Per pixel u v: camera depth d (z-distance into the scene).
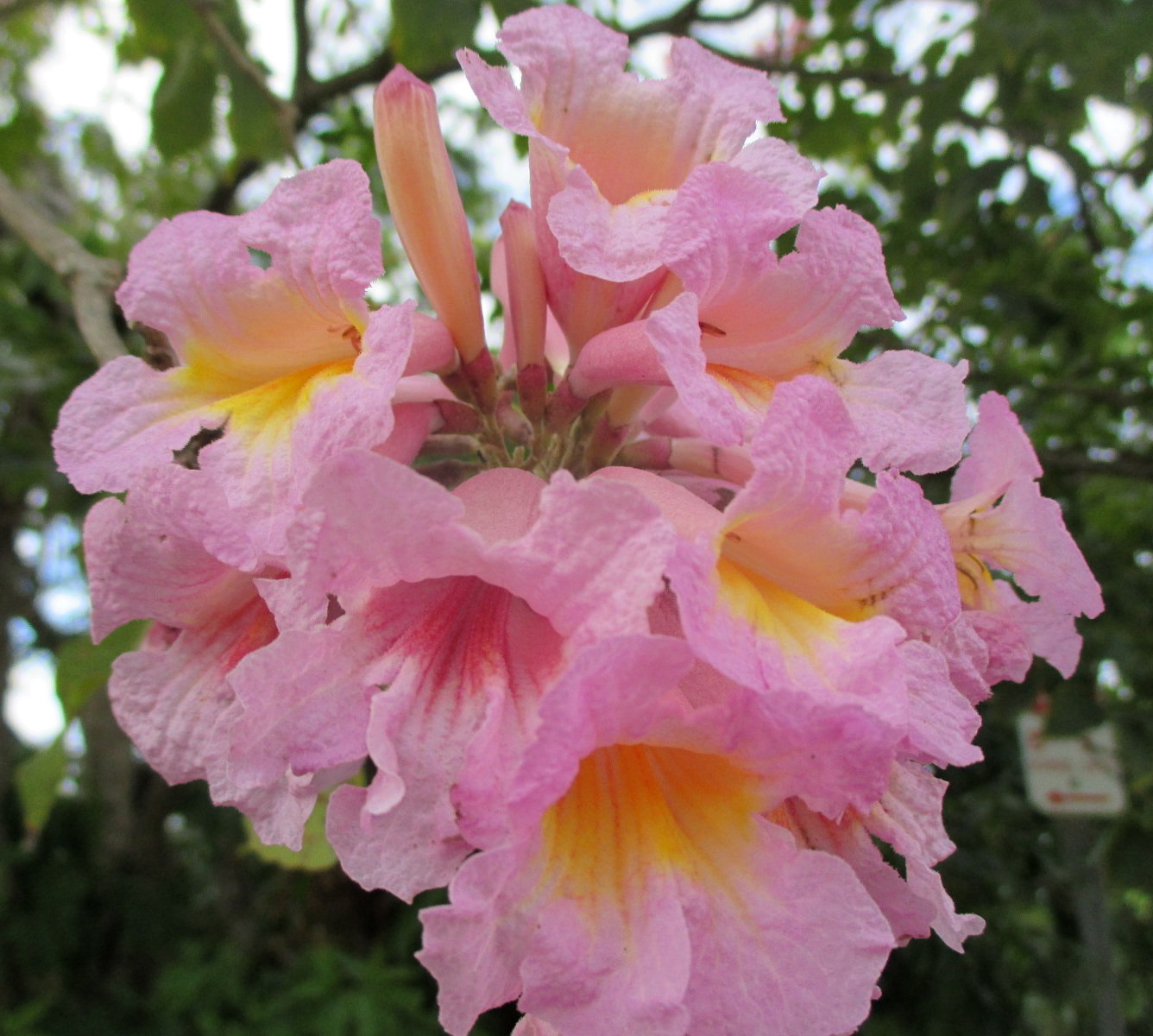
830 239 0.14
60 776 0.25
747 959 0.11
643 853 0.11
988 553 0.16
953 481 0.17
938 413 0.14
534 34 0.15
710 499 0.16
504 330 0.19
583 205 0.13
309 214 0.13
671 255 0.12
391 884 0.10
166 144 0.33
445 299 0.15
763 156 0.14
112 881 0.84
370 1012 0.60
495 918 0.10
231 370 0.15
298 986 0.63
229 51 0.26
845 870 0.11
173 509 0.12
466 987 0.10
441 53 0.29
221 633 0.15
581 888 0.11
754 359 0.15
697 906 0.11
